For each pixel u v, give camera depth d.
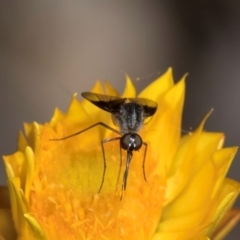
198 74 0.26
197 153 0.20
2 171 0.25
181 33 0.26
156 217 0.19
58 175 0.19
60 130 0.20
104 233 0.19
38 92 0.26
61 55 0.26
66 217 0.19
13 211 0.19
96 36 0.26
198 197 0.20
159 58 0.26
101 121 0.20
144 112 0.20
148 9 0.26
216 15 0.26
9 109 0.25
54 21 0.26
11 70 0.26
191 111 0.26
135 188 0.19
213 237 0.20
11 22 0.26
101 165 0.20
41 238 0.18
